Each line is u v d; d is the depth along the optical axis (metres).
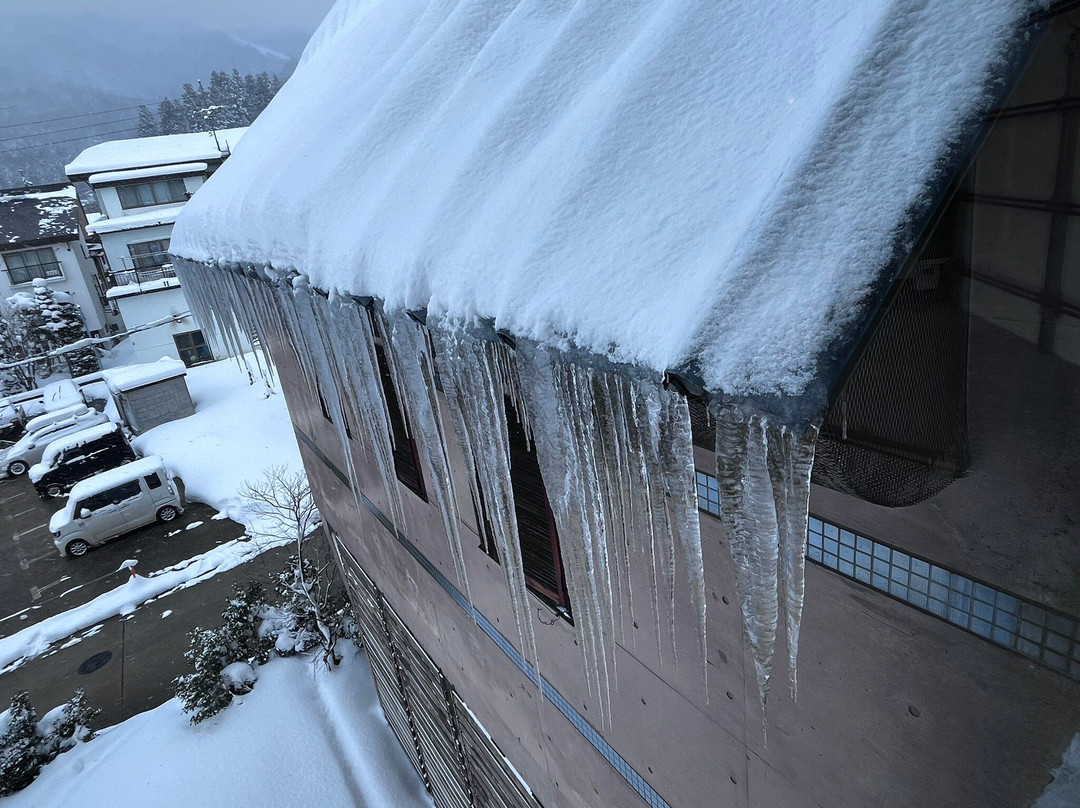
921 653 1.42
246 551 12.46
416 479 4.59
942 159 0.80
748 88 1.17
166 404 18.53
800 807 2.00
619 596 2.48
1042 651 1.20
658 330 1.03
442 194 1.83
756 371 0.84
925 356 1.04
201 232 3.86
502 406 1.79
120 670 9.77
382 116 2.67
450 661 5.36
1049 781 1.26
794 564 1.06
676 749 2.56
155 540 13.45
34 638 10.69
